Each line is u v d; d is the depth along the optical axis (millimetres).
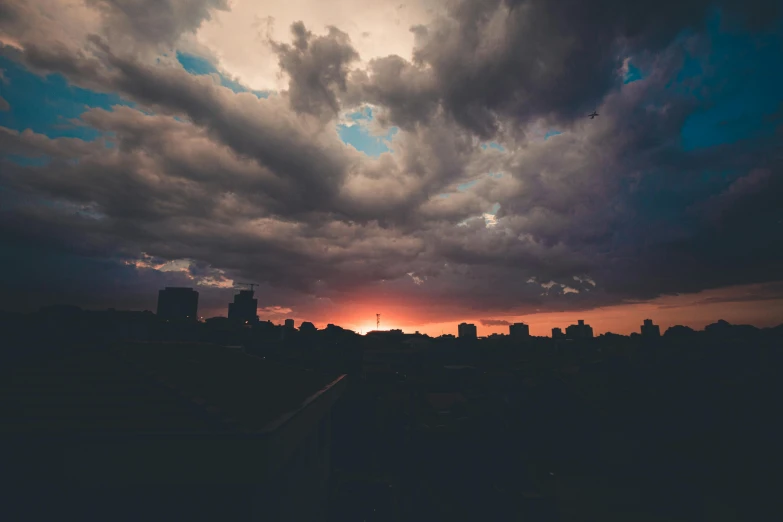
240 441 4211
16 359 5684
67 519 3967
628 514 21688
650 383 40969
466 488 22031
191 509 4383
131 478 3934
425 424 26781
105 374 5578
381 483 17641
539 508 21203
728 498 23328
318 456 10828
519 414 36094
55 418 4312
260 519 4863
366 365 38094
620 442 31828
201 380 6234
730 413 33219
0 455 3750
